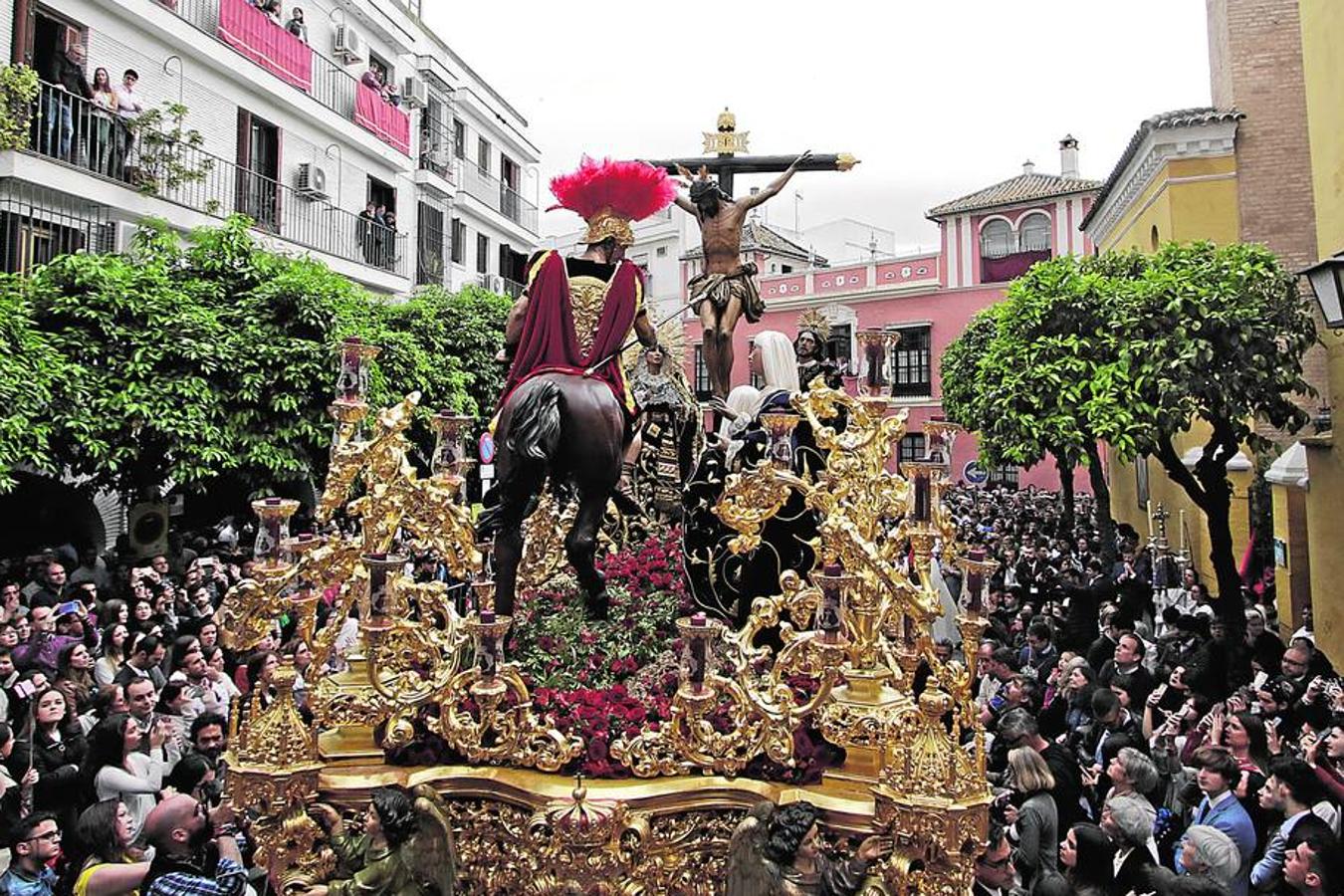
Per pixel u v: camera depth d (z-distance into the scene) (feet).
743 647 13.41
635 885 12.23
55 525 47.93
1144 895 14.78
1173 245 39.47
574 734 13.52
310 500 53.52
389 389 45.42
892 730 12.36
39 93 42.42
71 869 16.16
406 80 80.74
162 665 24.09
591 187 17.71
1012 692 23.36
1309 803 15.34
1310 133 34.14
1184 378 33.50
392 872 12.49
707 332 25.21
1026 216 110.42
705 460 18.85
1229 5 51.90
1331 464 33.40
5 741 17.63
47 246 45.39
